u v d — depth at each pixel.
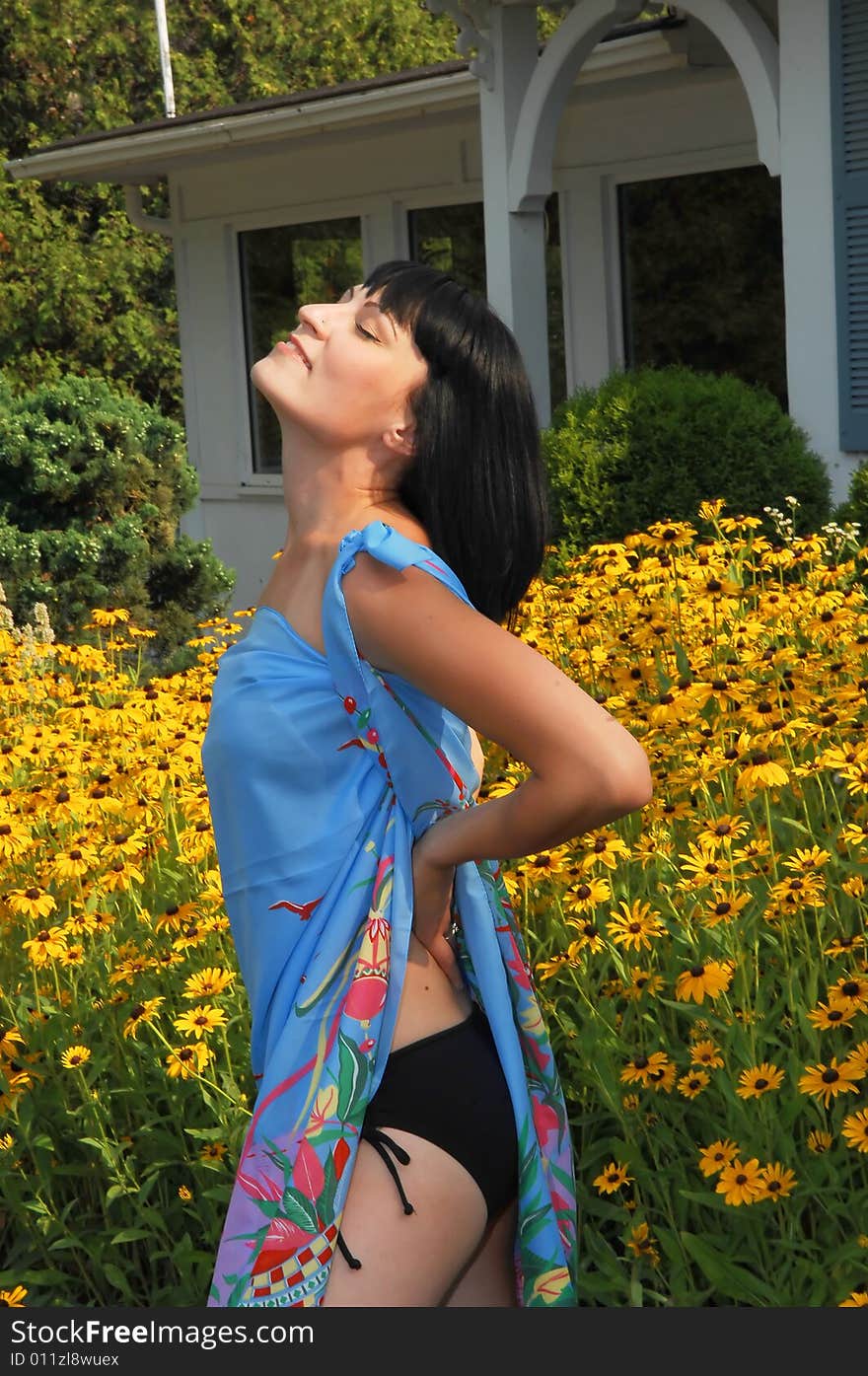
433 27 24.70
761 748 3.25
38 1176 2.87
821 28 6.94
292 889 1.73
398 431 1.80
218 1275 1.68
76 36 21.61
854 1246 2.29
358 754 1.73
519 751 1.59
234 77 23.69
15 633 5.68
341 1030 1.67
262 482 12.54
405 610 1.64
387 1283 1.65
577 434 7.53
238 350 12.64
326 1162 1.64
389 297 1.81
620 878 3.16
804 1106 2.45
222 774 1.79
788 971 2.69
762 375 9.38
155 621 9.66
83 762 3.98
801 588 4.59
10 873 3.32
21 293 20.91
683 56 8.59
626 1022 2.74
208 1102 2.71
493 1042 1.78
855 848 3.00
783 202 7.27
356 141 11.34
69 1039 3.01
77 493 9.45
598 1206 2.55
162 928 3.13
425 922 1.74
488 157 8.65
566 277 10.36
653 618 4.19
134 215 13.35
